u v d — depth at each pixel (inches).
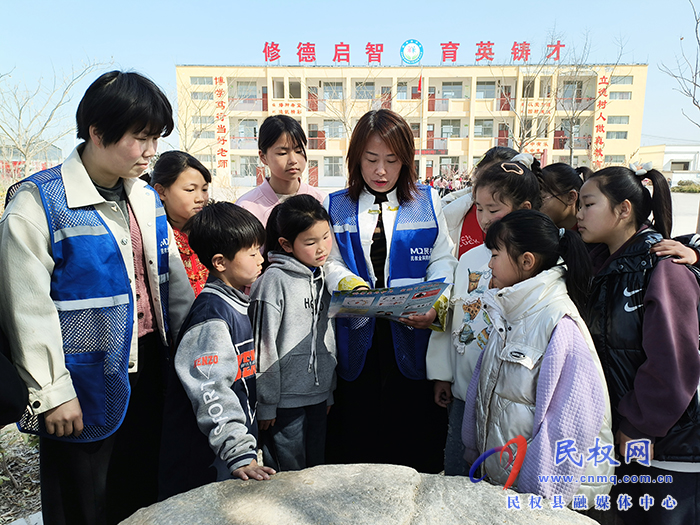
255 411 69.6
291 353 78.5
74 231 62.2
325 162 1078.4
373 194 88.7
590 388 57.1
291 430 79.4
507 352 62.6
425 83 1023.0
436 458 94.9
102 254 64.1
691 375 60.7
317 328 81.6
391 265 87.0
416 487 53.5
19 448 113.3
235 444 57.2
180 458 65.2
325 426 84.8
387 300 68.7
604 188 71.7
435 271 85.6
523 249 62.2
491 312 66.9
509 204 76.0
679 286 63.3
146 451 75.0
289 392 79.2
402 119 81.6
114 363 65.1
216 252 66.2
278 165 106.9
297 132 106.0
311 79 1038.4
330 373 83.5
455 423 81.9
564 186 91.1
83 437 64.5
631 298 67.1
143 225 71.9
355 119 919.0
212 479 65.4
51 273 62.6
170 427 66.2
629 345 67.0
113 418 65.4
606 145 1019.3
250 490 52.2
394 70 1014.4
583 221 74.4
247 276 68.2
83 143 66.7
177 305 78.3
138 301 73.0
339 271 82.5
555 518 48.7
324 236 77.0
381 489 52.4
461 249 105.3
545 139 964.0
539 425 58.0
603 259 78.2
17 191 62.3
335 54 1011.3
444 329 81.4
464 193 117.9
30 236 60.1
